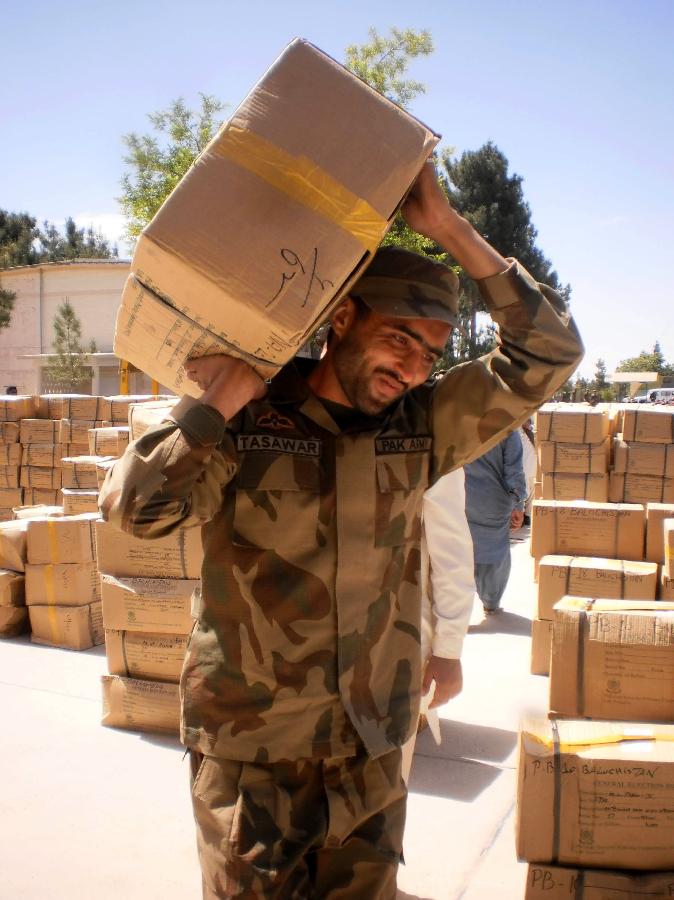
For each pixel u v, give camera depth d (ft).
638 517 17.60
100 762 12.74
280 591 6.08
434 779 12.35
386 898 6.26
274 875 5.75
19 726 14.06
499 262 6.33
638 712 9.32
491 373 6.67
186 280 5.46
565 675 9.50
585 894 7.99
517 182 137.69
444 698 8.56
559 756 8.05
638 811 7.96
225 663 6.11
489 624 21.08
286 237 5.42
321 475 6.21
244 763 6.06
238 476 6.15
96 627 18.74
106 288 113.70
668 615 9.50
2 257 126.31
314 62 5.64
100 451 23.12
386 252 6.26
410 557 6.62
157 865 10.07
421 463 6.61
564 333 6.38
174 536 13.84
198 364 6.00
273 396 6.39
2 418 31.60
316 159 5.48
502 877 9.84
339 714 6.14
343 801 6.12
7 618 19.04
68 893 9.51
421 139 5.60
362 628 6.19
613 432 26.37
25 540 18.66
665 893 7.88
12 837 10.65
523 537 35.27
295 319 5.46
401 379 6.19
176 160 65.62
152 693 13.67
